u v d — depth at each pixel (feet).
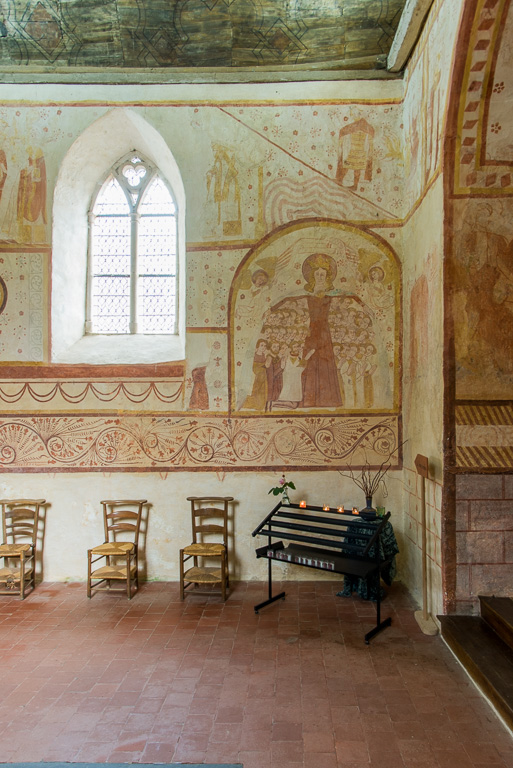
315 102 23.93
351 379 23.53
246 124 24.00
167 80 24.12
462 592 17.78
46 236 24.09
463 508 17.79
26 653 16.97
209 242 23.93
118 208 26.99
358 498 23.30
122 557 23.61
